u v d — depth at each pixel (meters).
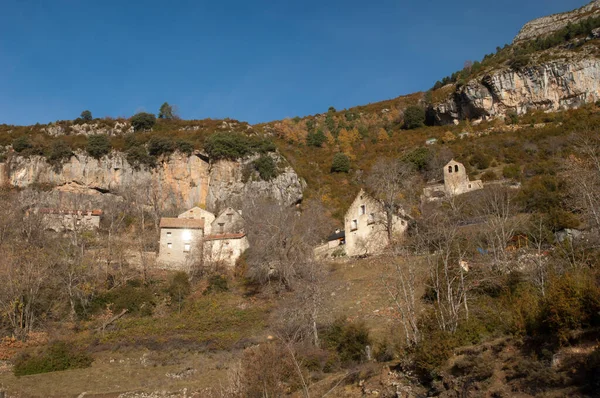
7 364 35.22
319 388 24.48
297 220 62.62
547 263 29.69
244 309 42.94
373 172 78.44
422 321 25.22
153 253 57.09
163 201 82.62
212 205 83.62
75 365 35.12
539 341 18.67
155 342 38.09
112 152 84.62
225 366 33.31
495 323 23.08
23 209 66.38
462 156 81.94
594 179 35.41
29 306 40.59
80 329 41.09
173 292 46.72
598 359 14.84
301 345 30.80
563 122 85.62
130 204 76.75
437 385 19.55
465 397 17.78
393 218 50.00
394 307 34.00
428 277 31.77
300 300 37.31
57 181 80.75
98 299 44.69
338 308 36.91
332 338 31.23
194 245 57.59
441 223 34.94
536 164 68.94
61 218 65.00
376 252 49.72
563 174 48.69
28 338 38.88
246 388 24.27
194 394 29.16
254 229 54.72
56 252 51.44
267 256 49.38
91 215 68.31
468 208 50.78
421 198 59.72
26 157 81.50
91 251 55.69
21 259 46.72
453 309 24.45
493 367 18.48
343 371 26.78
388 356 25.98
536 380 16.31
